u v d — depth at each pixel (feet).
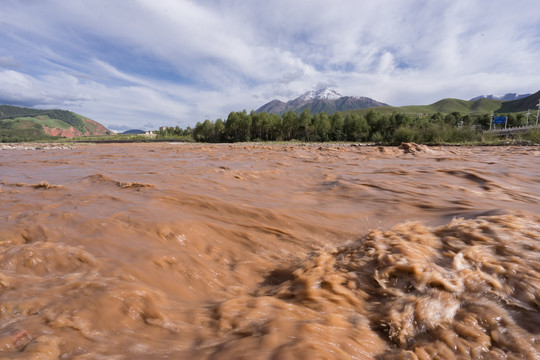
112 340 4.48
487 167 26.22
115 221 9.69
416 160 34.40
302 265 7.51
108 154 47.29
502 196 15.29
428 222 10.67
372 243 7.40
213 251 8.43
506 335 4.43
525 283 5.26
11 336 4.32
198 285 6.68
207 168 26.11
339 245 8.86
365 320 5.05
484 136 81.66
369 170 25.39
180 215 10.79
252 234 9.74
